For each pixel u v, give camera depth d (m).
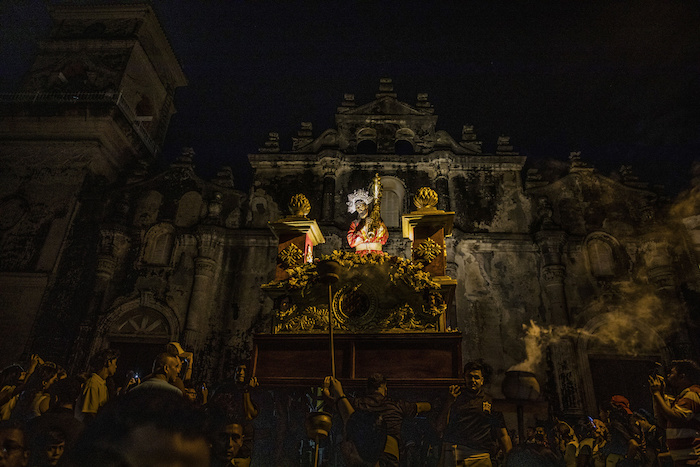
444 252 5.70
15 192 16.81
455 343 4.95
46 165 17.23
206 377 14.02
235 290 15.41
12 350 14.27
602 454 7.04
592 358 14.05
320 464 5.42
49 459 4.04
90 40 20.64
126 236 16.12
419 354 4.95
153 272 15.66
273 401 6.44
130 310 15.09
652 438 6.59
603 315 14.43
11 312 14.87
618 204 16.33
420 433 5.23
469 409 4.78
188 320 14.68
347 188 16.95
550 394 13.43
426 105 18.89
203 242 15.84
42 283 15.31
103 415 1.00
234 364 14.23
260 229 16.41
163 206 16.95
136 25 21.31
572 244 15.55
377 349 5.03
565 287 14.95
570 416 12.73
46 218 16.41
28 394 6.25
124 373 14.18
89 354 14.26
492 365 13.84
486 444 4.71
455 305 14.76
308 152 17.88
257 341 5.24
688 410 4.04
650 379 4.41
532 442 8.23
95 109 17.75
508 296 14.91
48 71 19.41
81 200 16.83
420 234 5.90
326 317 5.33
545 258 15.21
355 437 4.53
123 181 18.05
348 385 4.87
